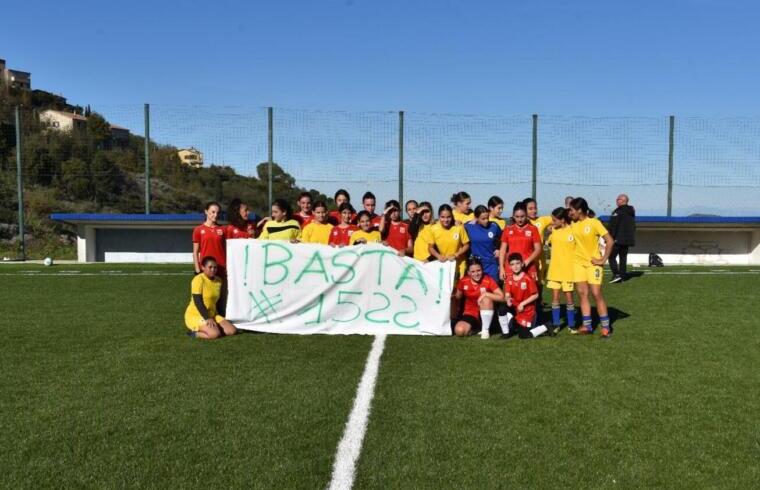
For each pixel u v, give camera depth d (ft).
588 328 23.41
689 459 11.81
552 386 16.30
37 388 15.99
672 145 55.42
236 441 12.50
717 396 15.55
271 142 55.42
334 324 23.85
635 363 18.80
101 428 13.17
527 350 20.59
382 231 27.20
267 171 55.62
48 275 43.98
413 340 22.27
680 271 47.96
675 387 16.29
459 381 16.74
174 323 25.41
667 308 29.48
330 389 15.93
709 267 52.01
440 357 19.54
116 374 17.35
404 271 23.77
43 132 69.46
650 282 40.42
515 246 24.56
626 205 40.37
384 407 14.57
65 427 13.23
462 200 27.45
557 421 13.73
